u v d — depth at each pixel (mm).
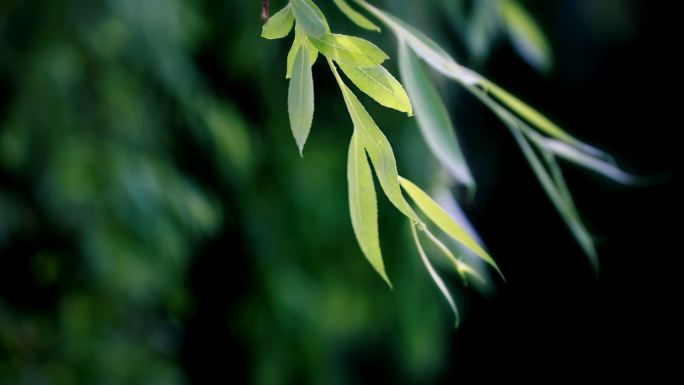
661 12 4699
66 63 2035
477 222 4953
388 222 2818
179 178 2281
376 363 3602
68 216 2174
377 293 2896
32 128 2057
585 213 5066
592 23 4730
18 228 2414
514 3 1775
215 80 2699
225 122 2350
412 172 2469
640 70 4832
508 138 4625
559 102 4844
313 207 2801
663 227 5012
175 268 2377
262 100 2752
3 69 2131
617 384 5363
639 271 5223
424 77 859
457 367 5293
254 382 2832
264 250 2820
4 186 2453
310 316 2844
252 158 2545
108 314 2459
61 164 2033
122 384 2391
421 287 2846
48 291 2811
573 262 5227
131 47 2109
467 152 4547
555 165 999
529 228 5008
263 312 2855
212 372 3744
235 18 2600
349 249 2902
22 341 2365
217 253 3242
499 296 5332
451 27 2260
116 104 2121
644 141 4961
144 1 2109
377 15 808
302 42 631
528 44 1796
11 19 2139
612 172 1051
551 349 5453
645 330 5316
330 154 2820
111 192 2078
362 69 632
